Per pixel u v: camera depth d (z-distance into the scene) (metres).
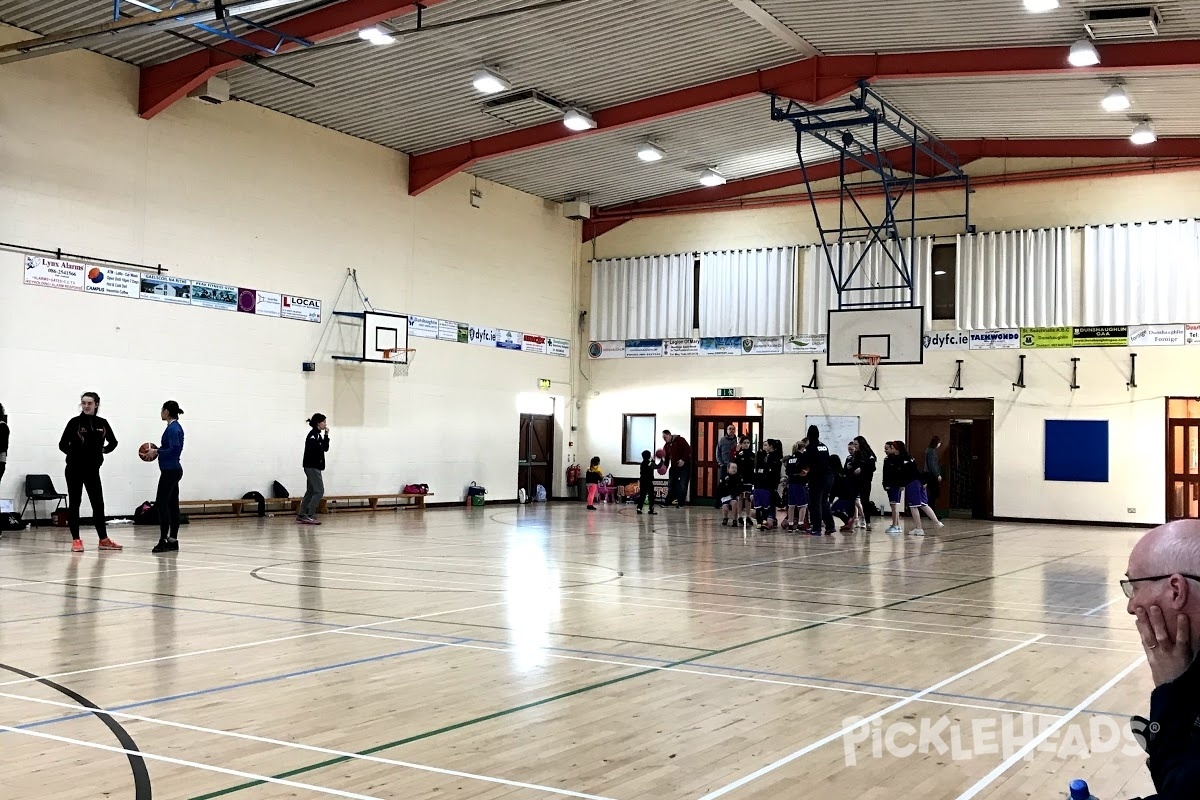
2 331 14.31
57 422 14.97
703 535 16.27
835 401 22.91
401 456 20.66
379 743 4.42
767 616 8.19
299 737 4.50
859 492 18.03
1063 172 20.94
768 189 23.72
